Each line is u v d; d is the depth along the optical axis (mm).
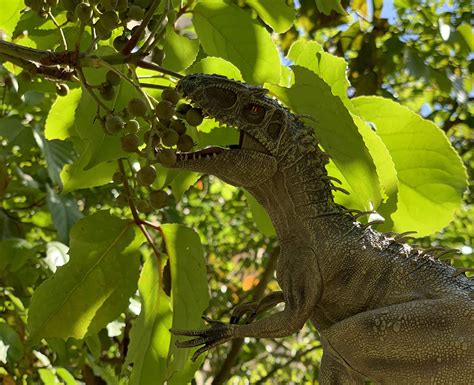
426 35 5922
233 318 2555
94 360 5145
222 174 2447
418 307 2205
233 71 3100
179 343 2424
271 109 2455
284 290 2406
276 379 9133
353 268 2346
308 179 2463
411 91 6723
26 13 3299
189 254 3266
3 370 4824
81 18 2529
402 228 3221
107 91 2682
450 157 3107
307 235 2414
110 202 6305
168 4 2658
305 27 5211
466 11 6133
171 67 3117
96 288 3291
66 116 3508
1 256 4477
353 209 2613
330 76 2990
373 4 5492
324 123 2723
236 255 8133
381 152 2887
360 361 2256
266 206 2510
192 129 3064
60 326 3285
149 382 3342
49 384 4824
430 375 2172
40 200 5574
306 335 8664
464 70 6066
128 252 3293
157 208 2582
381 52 5387
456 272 2307
